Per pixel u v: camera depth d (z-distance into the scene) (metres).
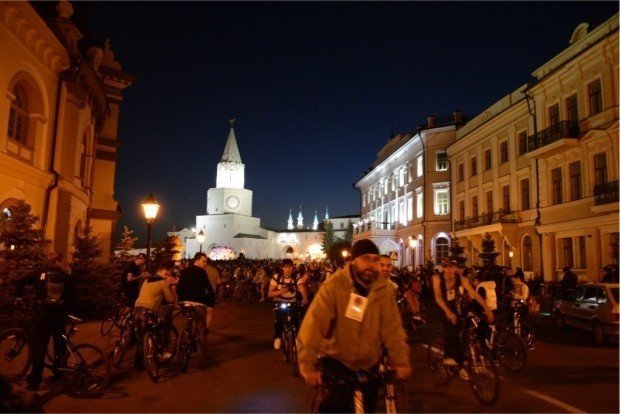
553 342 13.52
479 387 7.34
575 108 26.19
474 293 8.16
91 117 23.55
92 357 8.10
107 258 27.83
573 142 25.36
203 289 10.00
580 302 14.34
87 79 21.00
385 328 4.48
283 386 8.37
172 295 9.59
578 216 25.53
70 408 7.04
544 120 28.61
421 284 21.09
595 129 23.81
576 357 11.12
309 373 4.21
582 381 8.66
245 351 11.89
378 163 60.28
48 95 17.92
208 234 120.75
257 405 7.23
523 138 31.36
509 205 32.88
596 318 13.20
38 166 17.45
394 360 4.43
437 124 45.56
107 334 13.50
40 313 7.75
